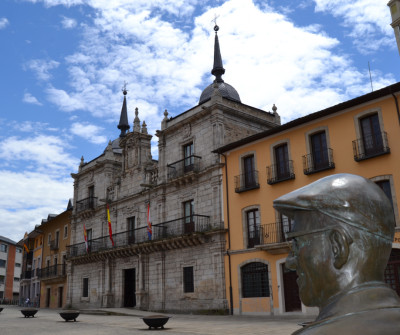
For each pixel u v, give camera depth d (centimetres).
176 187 3033
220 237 2588
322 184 135
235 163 2644
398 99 1980
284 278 2245
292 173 2333
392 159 1948
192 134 2991
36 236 5828
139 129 3684
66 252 4516
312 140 2319
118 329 1673
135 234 3372
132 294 3372
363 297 117
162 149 3219
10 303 7756
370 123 2083
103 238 3797
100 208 3938
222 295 2498
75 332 1559
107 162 4047
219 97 2855
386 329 101
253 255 2397
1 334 1502
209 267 2628
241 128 2944
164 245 2938
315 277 129
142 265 3167
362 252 122
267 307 2266
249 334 1318
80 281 3972
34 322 2155
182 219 2928
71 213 4603
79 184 4469
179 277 2842
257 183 2489
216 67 3759
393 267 1830
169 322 1969
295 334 118
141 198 3400
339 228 125
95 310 3028
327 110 2194
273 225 2358
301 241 135
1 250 8806
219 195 2684
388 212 131
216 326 1684
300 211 138
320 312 126
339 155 2156
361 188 130
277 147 2480
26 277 5812
